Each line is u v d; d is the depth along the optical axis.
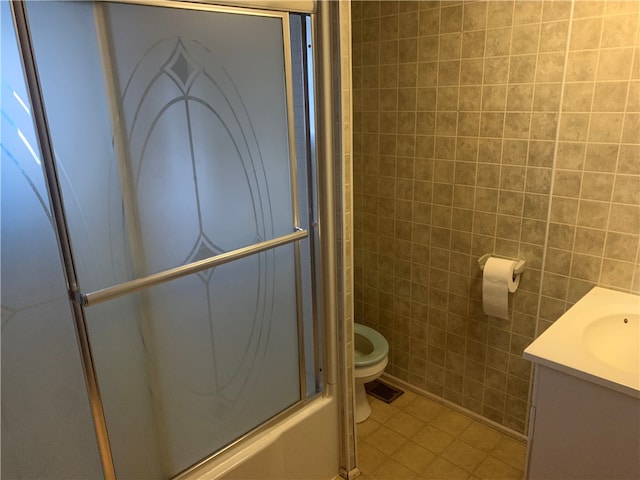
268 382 1.64
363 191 2.51
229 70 1.29
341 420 1.94
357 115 2.43
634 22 1.53
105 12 1.02
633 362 1.62
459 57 1.98
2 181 0.93
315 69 1.55
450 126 2.09
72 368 1.11
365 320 2.73
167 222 1.22
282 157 1.48
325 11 1.50
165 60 1.14
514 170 1.93
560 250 1.88
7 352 1.00
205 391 1.44
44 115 0.95
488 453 2.14
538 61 1.77
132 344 1.22
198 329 1.37
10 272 0.97
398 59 2.19
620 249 1.73
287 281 1.61
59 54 0.97
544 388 1.45
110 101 1.06
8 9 0.89
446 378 2.43
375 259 2.57
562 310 1.94
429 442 2.22
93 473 1.21
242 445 1.59
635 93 1.58
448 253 2.25
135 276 1.17
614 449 1.36
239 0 1.27
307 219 1.66
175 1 1.13
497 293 1.99
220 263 1.34
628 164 1.64
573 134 1.74
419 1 2.05
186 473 1.44
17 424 1.04
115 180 1.09
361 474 2.04
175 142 1.20
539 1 1.72
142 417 1.29
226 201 1.35
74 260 1.04
